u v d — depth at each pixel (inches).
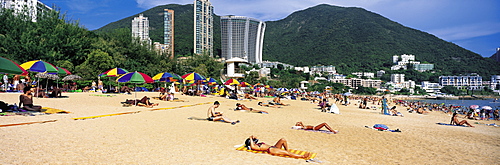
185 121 453.4
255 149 266.8
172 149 259.4
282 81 5920.3
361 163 243.3
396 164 248.2
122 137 301.3
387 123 609.6
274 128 425.1
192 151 255.4
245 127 420.8
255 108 817.5
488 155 310.7
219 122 458.9
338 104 1520.7
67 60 1451.8
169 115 527.8
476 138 446.9
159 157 229.6
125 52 2222.0
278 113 694.5
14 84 1028.5
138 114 516.4
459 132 512.4
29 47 1277.1
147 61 2386.8
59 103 617.9
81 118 415.2
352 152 285.9
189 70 2987.2
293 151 266.2
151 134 327.3
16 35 1405.0
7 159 198.8
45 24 1519.4
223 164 217.8
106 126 364.8
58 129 323.0
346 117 703.7
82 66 1460.4
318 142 330.6
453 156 294.7
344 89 6894.7
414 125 597.6
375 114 883.4
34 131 302.8
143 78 671.8
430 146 345.4
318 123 532.7
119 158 220.5
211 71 3339.1
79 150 237.5
